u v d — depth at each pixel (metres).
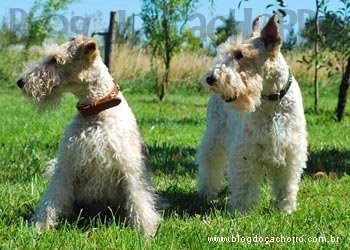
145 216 2.86
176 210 3.17
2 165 3.84
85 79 2.85
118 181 2.88
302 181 3.65
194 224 2.93
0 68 10.49
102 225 2.87
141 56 10.55
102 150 2.81
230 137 3.21
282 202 3.14
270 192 3.31
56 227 2.88
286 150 3.04
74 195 2.92
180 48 8.87
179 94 9.91
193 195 3.45
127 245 2.69
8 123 5.42
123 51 10.55
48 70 2.83
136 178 2.87
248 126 3.03
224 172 3.55
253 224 2.92
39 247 2.68
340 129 5.40
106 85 2.87
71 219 2.98
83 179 2.90
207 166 3.45
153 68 10.04
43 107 2.88
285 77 3.01
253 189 3.10
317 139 4.84
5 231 2.82
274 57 2.98
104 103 2.85
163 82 8.62
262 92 3.01
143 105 7.59
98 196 2.91
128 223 2.88
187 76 10.34
